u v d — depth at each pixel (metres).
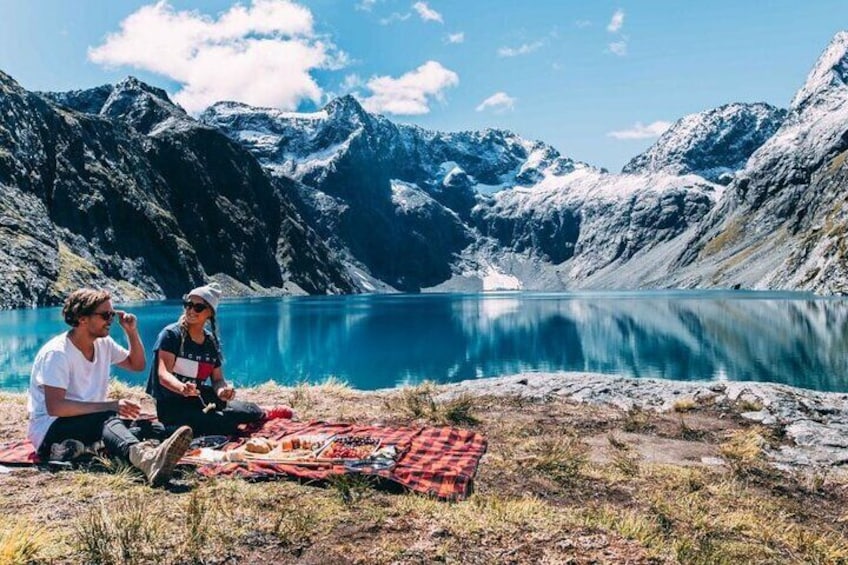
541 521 5.94
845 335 51.69
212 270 181.38
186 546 4.85
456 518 5.79
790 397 12.52
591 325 68.50
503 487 7.14
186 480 6.43
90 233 132.00
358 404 12.02
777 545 6.40
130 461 6.55
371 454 6.98
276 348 48.69
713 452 9.66
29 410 7.06
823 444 10.23
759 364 38.38
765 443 10.07
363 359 42.62
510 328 66.25
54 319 66.69
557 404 12.67
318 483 6.52
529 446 9.11
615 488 7.64
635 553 5.44
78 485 6.12
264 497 6.00
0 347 42.66
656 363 39.59
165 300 130.62
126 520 5.09
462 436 8.90
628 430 10.80
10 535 4.68
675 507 7.05
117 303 112.12
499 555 5.18
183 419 8.10
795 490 8.25
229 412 8.45
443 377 34.97
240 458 6.96
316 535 5.29
